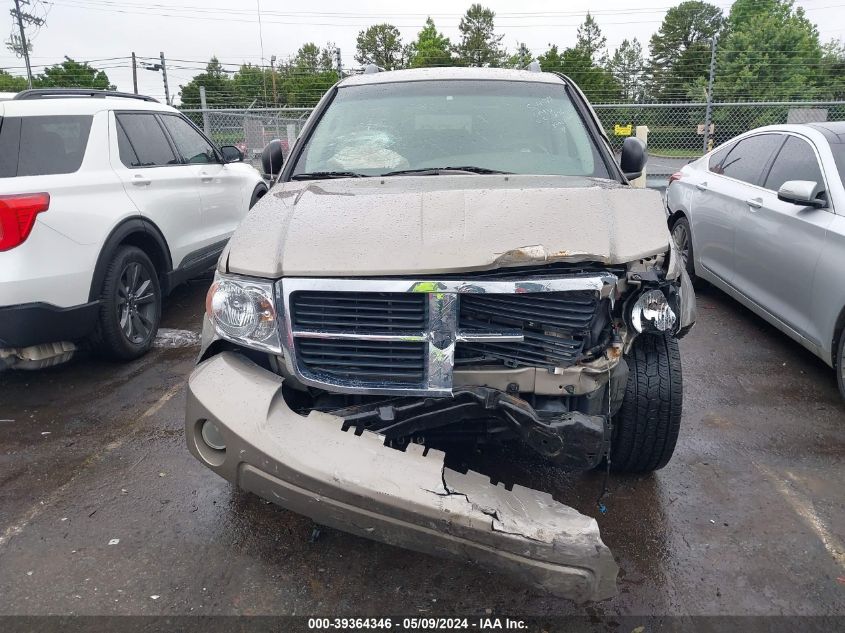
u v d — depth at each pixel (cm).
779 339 522
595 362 240
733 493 315
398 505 206
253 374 239
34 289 381
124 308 464
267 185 771
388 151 348
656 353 285
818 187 438
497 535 203
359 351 236
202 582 258
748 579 259
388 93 386
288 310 233
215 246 621
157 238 505
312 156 354
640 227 253
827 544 279
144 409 407
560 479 322
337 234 243
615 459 306
